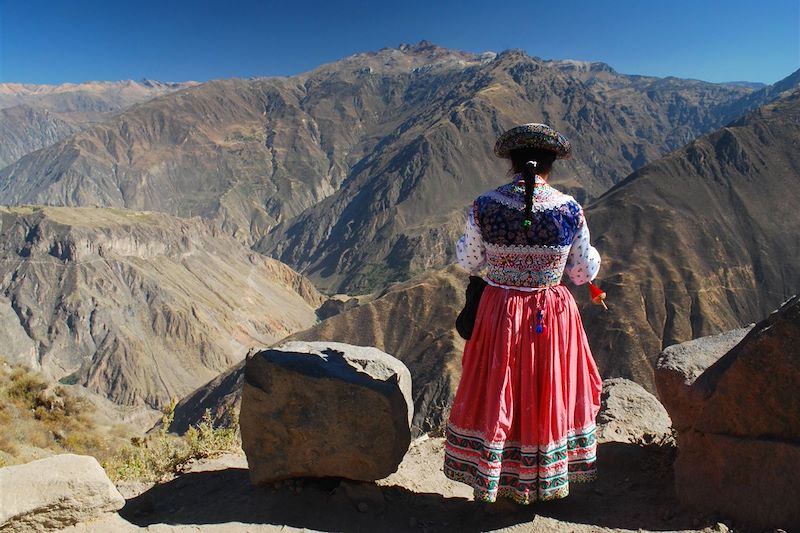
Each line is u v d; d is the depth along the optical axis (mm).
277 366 5219
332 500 5254
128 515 5305
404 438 5309
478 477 4582
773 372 4324
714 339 5684
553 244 4465
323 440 5145
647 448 6133
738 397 4523
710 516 4602
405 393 5422
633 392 7738
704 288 118375
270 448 5301
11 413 21047
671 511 4875
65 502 4375
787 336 4258
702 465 4781
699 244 134125
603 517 4980
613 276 116938
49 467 4477
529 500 4609
